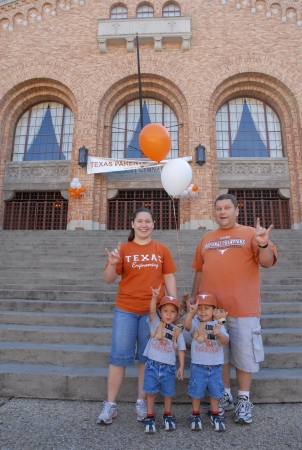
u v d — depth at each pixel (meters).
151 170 16.83
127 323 3.29
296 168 16.25
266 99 17.66
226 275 3.42
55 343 4.76
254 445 2.68
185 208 15.81
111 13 17.95
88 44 17.17
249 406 3.16
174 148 17.19
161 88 17.27
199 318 3.26
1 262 9.34
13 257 9.77
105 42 16.77
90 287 7.15
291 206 16.33
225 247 3.49
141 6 17.98
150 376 3.02
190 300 3.54
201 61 16.66
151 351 3.12
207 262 3.57
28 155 17.75
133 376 3.72
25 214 17.19
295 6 17.09
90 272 8.33
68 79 16.83
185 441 2.75
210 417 3.15
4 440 2.70
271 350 4.34
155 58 16.75
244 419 3.06
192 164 15.66
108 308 5.84
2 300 6.04
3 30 17.62
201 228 14.52
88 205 15.48
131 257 3.42
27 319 5.41
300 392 3.65
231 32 16.94
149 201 16.95
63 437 2.78
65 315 5.38
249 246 3.44
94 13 17.61
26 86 17.42
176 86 16.55
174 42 16.89
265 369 4.09
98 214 15.91
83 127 16.25
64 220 17.03
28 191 17.20
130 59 16.81
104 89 16.66
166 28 16.62
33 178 17.08
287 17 17.08
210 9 17.30
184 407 3.51
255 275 3.46
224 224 3.55
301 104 16.12
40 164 17.20
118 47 17.03
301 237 11.44
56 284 7.73
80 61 16.98
